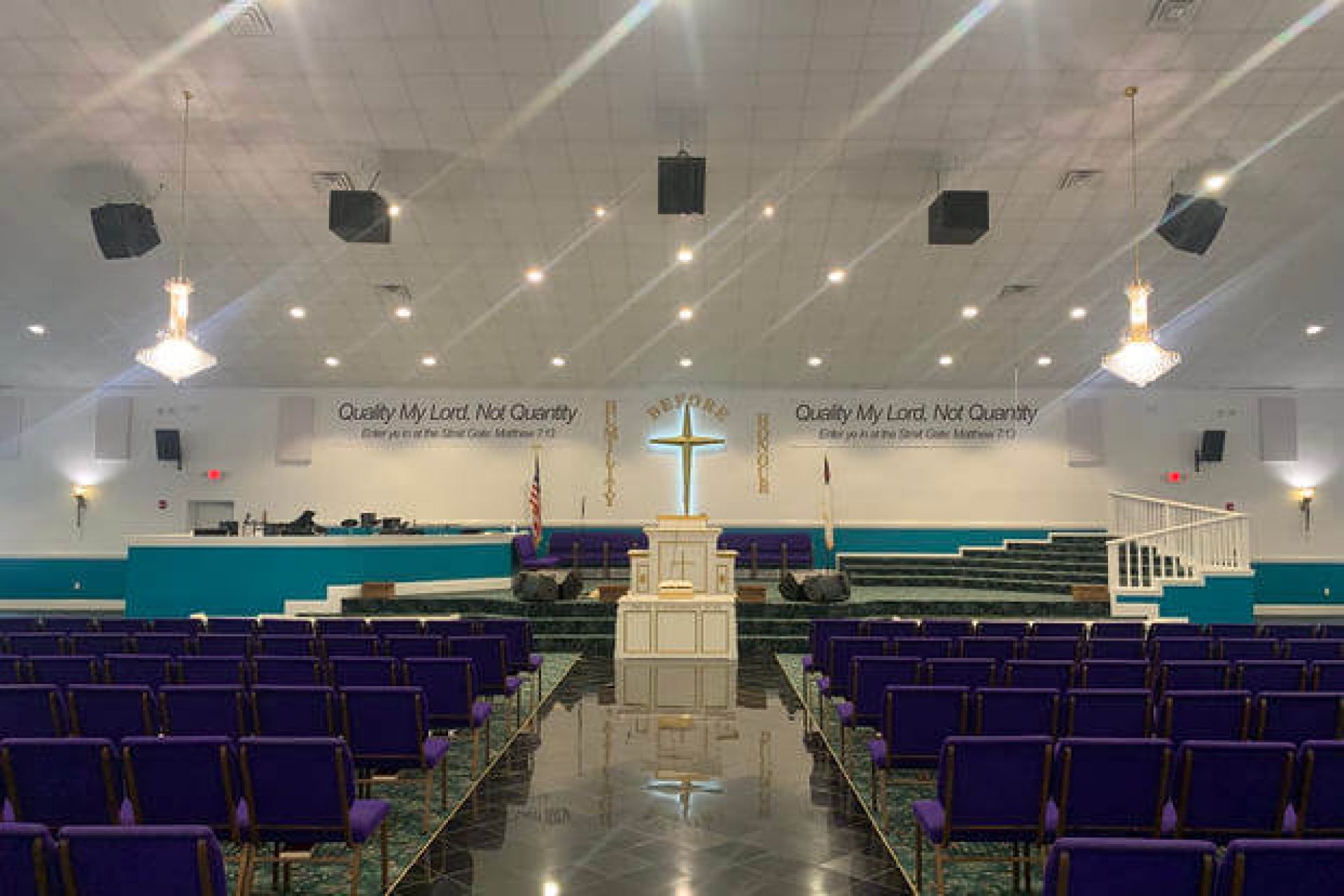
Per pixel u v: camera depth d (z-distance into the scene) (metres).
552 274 15.07
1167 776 4.55
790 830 5.95
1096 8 9.08
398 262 14.68
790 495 19.98
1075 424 19.83
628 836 5.84
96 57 10.01
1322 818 4.56
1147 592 13.91
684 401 20.16
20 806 4.52
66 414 20.25
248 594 14.25
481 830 5.96
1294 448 19.58
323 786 4.61
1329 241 13.76
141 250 11.85
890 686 5.93
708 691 10.57
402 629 9.55
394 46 9.80
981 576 17.89
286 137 11.40
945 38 9.57
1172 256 14.32
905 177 12.16
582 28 9.52
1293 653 7.98
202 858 3.33
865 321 16.75
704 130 11.16
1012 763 4.63
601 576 19.33
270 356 18.50
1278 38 9.46
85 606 20.02
